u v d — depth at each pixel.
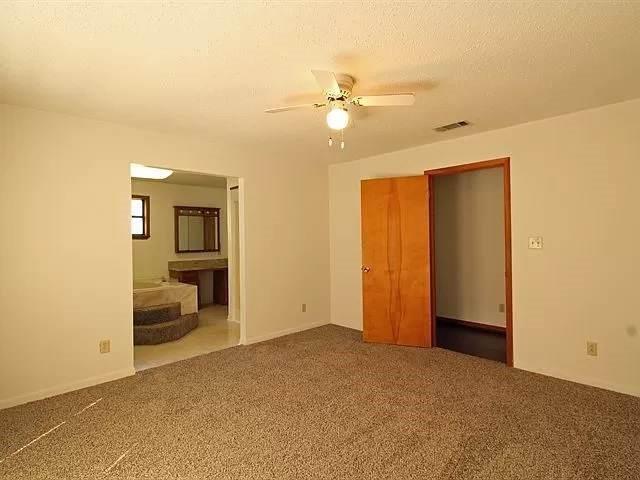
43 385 2.90
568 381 3.11
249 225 4.34
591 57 2.09
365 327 4.36
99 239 3.20
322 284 5.19
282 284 4.69
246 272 4.32
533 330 3.34
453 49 1.99
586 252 3.04
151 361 3.72
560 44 1.94
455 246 5.36
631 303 2.83
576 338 3.10
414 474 1.93
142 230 6.43
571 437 2.25
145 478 1.92
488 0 1.56
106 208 3.24
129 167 3.38
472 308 5.20
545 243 3.26
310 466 2.01
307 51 2.00
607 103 2.87
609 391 2.90
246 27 1.76
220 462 2.05
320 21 1.71
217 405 2.73
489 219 5.01
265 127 3.39
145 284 5.55
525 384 3.05
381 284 4.29
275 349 4.08
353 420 2.49
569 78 2.38
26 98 2.65
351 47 1.96
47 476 1.94
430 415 2.54
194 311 5.31
